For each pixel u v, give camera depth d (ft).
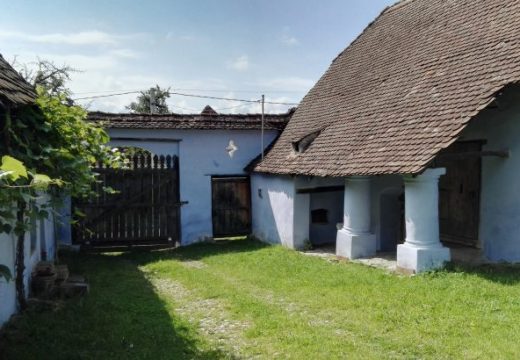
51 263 29.73
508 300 22.90
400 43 44.93
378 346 18.72
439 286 25.89
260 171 47.85
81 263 39.86
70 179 24.06
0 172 10.71
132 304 25.89
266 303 25.57
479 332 19.47
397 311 22.53
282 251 41.19
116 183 47.85
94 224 47.29
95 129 28.84
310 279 30.07
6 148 20.30
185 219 50.16
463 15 39.11
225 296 27.30
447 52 36.50
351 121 40.50
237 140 52.01
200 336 21.03
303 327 21.25
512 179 30.94
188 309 25.45
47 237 36.94
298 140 43.60
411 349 18.15
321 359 17.60
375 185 39.55
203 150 50.80
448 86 32.60
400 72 40.24
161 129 49.08
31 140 23.13
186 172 50.19
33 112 23.65
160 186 49.24
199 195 50.67
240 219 52.54
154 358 18.20
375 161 32.07
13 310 22.86
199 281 31.60
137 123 48.26
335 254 38.93
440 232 38.09
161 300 27.04
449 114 29.84
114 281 32.37
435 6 44.73
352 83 47.11
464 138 34.88
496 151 31.37
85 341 19.77
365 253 35.86
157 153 49.67
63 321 22.09
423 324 20.66
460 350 17.83
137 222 48.49
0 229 14.49
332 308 23.80
